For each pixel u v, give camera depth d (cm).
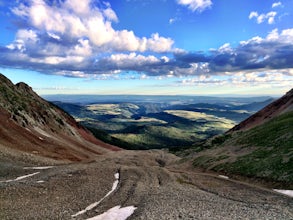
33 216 3881
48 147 12106
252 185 6594
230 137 14550
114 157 15625
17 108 14588
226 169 8288
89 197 5134
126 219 3975
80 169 7825
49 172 7119
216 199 5319
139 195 5384
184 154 16438
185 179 7694
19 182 5659
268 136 9350
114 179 7044
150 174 8206
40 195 4950
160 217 3931
